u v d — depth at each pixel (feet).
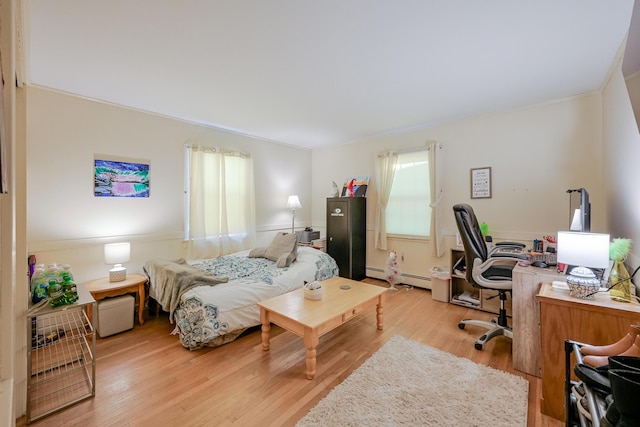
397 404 5.39
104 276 9.66
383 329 8.82
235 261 11.41
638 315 4.66
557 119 9.62
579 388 3.63
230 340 8.01
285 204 16.25
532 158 10.12
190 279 8.18
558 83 8.38
